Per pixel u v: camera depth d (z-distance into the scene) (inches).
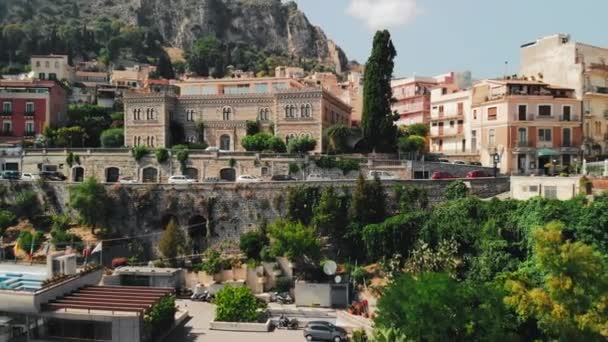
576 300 1594.5
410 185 2805.1
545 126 3516.2
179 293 2539.4
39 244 2847.0
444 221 2504.9
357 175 3225.9
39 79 5492.1
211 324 2100.1
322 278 2516.0
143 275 2511.1
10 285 1820.9
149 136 4111.7
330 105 4207.7
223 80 4950.8
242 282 2490.2
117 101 5841.5
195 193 2947.8
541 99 3521.2
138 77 7239.2
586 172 2829.7
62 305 1763.0
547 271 1727.4
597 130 3614.7
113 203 2987.2
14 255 2795.3
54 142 4284.0
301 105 3922.2
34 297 1715.1
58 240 2834.6
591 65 3713.1
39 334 1797.5
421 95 5172.2
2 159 3742.6
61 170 3659.0
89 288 1972.2
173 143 4170.8
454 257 2396.7
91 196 2935.5
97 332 1775.3
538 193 2581.2
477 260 2301.9
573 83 3666.3
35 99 4539.9
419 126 4589.1
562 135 3538.4
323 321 2053.4
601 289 1599.4
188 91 4950.8
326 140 3892.7
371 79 3737.7
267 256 2608.3
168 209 2955.2
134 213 2977.4
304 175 3257.9
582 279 1617.9
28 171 3720.5
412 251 2475.4
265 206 2876.5
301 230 2549.2
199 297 2479.1
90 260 2682.1
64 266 1983.3
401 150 3774.6
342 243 2716.5
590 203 2183.8
